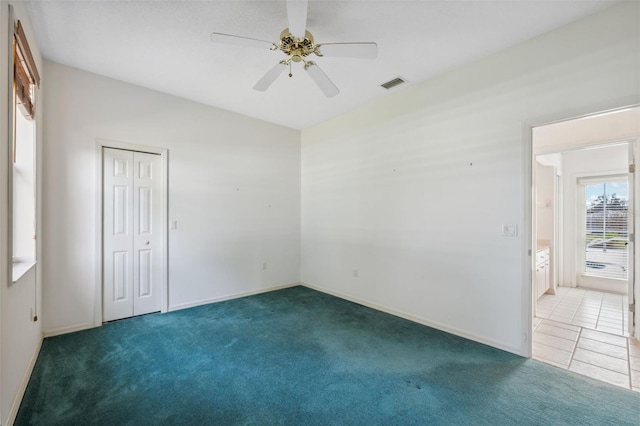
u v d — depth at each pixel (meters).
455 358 2.46
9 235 1.60
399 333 2.97
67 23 2.26
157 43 2.54
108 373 2.19
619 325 3.23
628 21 1.99
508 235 2.57
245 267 4.32
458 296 2.93
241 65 2.90
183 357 2.45
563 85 2.27
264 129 4.54
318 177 4.67
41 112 2.70
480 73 2.75
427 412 1.79
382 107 3.67
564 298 4.25
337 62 2.81
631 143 2.84
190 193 3.79
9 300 1.64
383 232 3.66
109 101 3.17
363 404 1.86
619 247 4.57
